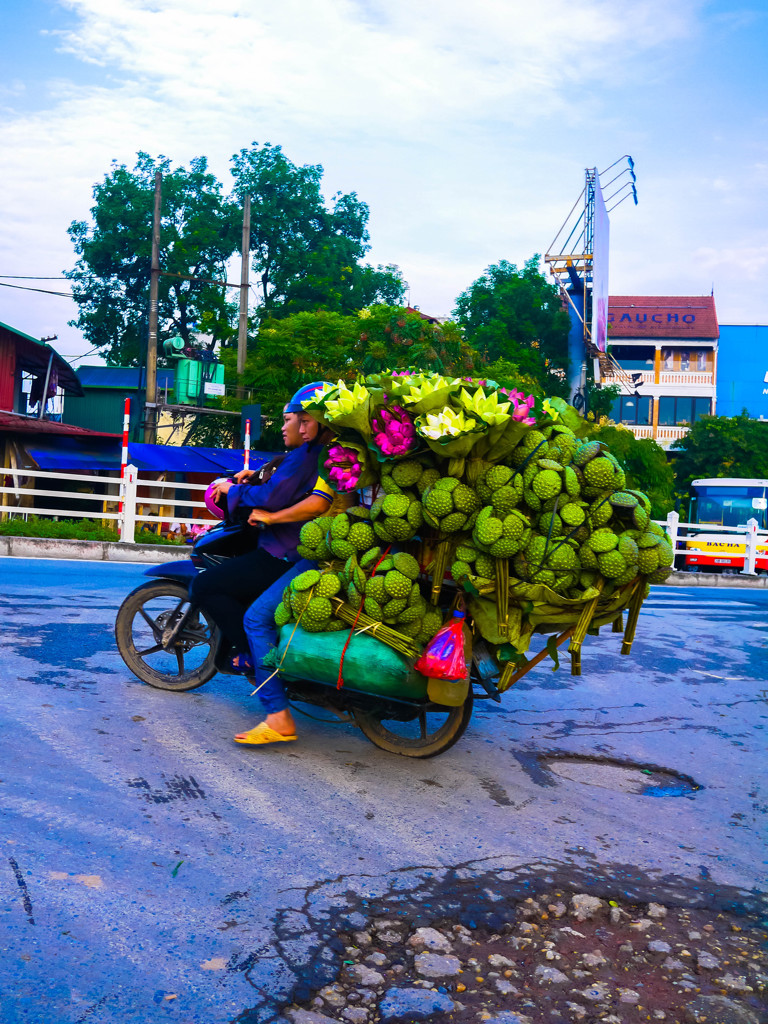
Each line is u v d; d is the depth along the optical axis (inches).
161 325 1550.2
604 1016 96.5
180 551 504.4
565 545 142.5
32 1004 87.8
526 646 152.3
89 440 911.7
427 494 143.9
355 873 122.5
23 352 1032.8
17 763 147.6
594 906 119.8
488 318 1378.0
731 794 171.6
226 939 103.1
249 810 139.3
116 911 106.1
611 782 173.2
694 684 262.8
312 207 1598.2
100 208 1509.6
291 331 1024.9
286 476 161.9
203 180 1557.6
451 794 155.5
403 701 155.7
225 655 182.2
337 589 153.3
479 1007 96.2
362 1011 93.3
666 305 2021.4
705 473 1633.9
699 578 696.4
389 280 1596.9
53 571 392.8
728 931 117.3
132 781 145.6
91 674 205.5
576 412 156.5
